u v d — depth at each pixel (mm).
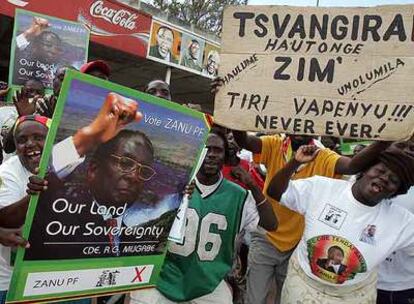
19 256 2033
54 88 3418
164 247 2496
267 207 2988
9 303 2051
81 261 2203
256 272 4098
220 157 2990
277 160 3896
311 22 2508
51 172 2006
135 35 11438
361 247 2633
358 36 2457
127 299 3014
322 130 2506
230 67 2596
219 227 3047
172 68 13188
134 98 2162
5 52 12188
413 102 2393
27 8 9188
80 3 10070
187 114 2346
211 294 3115
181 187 2465
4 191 2418
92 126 2066
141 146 2248
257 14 2559
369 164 2672
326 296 2727
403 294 3258
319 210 2736
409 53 2400
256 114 2576
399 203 3646
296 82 2529
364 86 2455
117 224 2277
